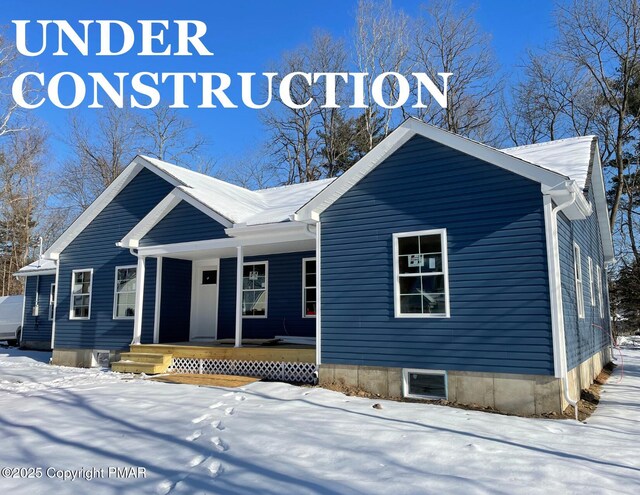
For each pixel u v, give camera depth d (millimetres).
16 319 21625
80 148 36344
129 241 13445
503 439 6074
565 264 8844
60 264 15789
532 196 8234
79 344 14875
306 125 31234
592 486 4449
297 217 10156
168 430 6352
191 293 14656
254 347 11430
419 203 9258
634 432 6719
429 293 9023
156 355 12195
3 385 10773
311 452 5418
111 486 4562
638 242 26531
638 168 25984
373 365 9312
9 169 33219
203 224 12719
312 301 12758
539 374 7832
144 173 14586
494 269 8391
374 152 9562
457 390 8445
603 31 23625
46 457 5371
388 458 5223
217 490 4402
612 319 21594
